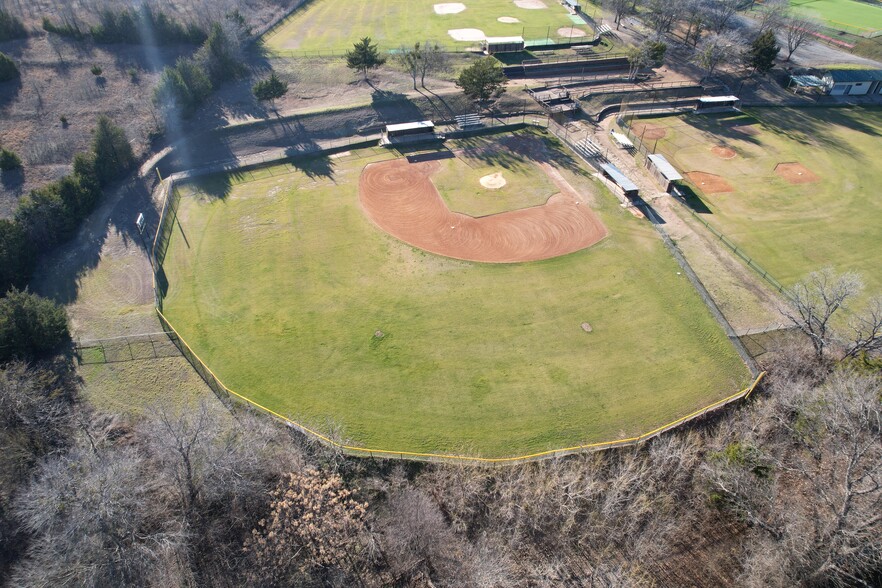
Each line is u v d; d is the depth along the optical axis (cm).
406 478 4225
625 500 4109
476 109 9088
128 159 7300
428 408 4659
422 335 5294
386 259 6206
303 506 3828
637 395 4759
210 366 4991
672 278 5928
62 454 4225
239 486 3819
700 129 8894
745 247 6381
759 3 12138
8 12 9188
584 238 6506
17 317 4806
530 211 6975
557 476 4181
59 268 5925
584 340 5253
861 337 4891
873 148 8431
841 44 11406
